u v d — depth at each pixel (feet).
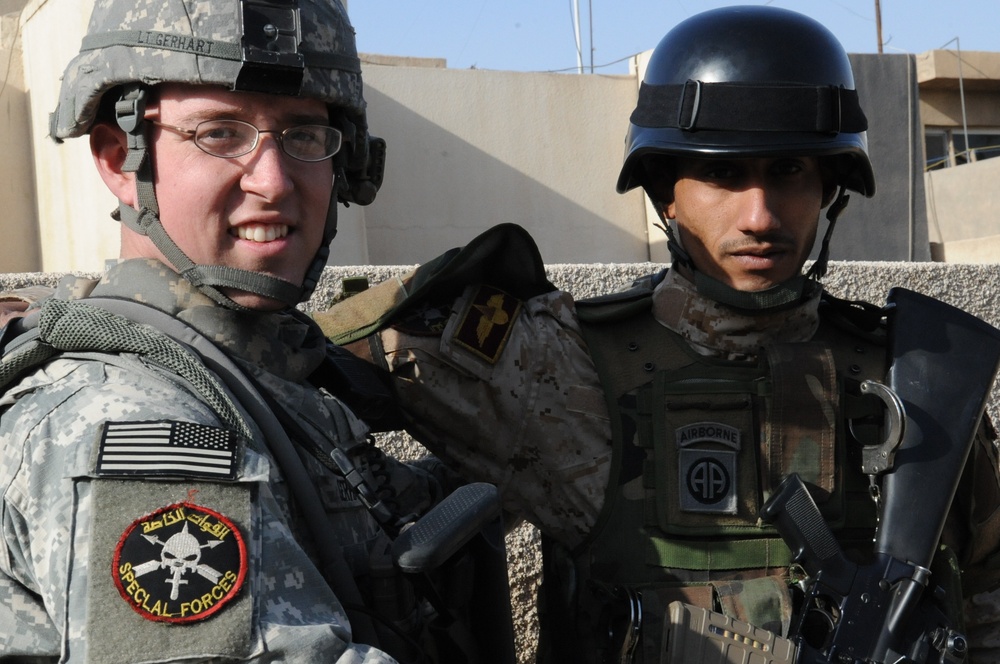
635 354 6.38
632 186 6.84
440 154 21.44
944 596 5.82
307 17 4.52
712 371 6.29
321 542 4.27
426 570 4.34
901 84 26.37
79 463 3.68
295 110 4.49
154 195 4.47
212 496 3.73
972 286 9.46
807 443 6.15
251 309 4.54
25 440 3.89
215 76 4.26
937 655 5.69
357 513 4.71
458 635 4.81
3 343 4.32
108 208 13.12
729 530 6.02
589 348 6.41
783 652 5.38
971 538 6.28
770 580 5.85
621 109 22.86
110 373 3.98
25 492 3.83
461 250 6.03
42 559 3.70
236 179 4.41
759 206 6.03
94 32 4.54
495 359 6.11
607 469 6.17
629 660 5.65
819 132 6.05
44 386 4.04
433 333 6.11
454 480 6.24
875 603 5.63
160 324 4.39
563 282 8.38
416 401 6.09
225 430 3.89
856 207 25.66
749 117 5.99
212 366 4.36
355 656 3.77
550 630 6.19
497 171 21.83
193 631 3.53
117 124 4.57
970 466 6.28
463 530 4.50
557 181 22.29
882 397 5.97
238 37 4.27
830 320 6.64
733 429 6.16
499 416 6.15
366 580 4.51
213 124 4.36
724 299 6.22
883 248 25.81
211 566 3.61
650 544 6.00
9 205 15.75
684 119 6.09
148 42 4.31
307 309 7.70
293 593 3.83
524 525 8.09
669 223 6.66
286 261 4.55
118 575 3.52
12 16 16.21
